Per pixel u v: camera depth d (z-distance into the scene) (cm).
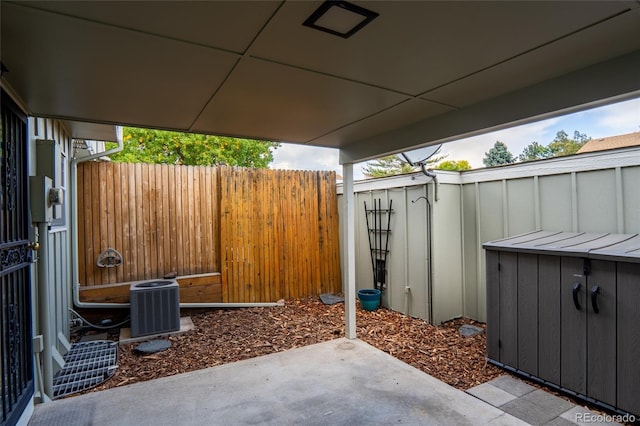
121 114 279
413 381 305
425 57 190
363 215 633
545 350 310
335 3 139
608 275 269
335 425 240
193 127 323
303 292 646
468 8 145
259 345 420
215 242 580
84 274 487
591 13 150
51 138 355
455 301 519
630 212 355
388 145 345
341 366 336
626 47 182
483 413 254
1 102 202
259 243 606
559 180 414
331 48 179
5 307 206
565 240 335
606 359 269
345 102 259
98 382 319
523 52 185
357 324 498
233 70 202
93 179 495
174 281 496
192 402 271
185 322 501
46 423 241
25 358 244
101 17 146
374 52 183
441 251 505
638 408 251
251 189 602
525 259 327
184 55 183
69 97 238
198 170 568
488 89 237
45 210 263
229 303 574
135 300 442
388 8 143
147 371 349
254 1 137
